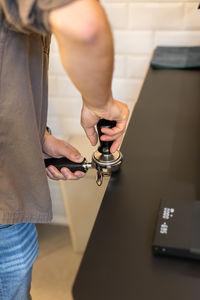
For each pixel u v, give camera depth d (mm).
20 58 711
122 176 796
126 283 571
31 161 811
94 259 612
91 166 928
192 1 1388
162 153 861
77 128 1772
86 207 1706
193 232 593
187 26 1445
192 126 957
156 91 1151
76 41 554
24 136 779
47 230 2084
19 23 568
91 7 535
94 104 709
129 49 1535
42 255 1944
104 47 570
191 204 642
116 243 637
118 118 787
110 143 816
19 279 1036
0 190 819
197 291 552
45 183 856
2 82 715
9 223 846
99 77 621
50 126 1784
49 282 1810
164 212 633
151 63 1318
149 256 607
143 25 1471
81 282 578
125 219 685
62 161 942
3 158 793
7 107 739
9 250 976
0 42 681
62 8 528
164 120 993
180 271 578
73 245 1975
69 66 605
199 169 801
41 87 812
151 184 768
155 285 565
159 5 1419
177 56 1370
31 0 527
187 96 1107
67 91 1667
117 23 1483
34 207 868
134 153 869
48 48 854
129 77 1604
